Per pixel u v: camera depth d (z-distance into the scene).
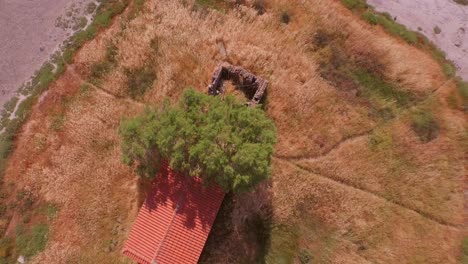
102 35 30.09
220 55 29.64
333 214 28.08
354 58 29.58
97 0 30.36
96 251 27.89
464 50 29.41
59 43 30.30
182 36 29.83
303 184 28.28
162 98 29.27
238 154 22.80
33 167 28.84
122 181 28.52
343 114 29.16
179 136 23.47
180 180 25.09
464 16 29.58
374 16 29.83
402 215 28.12
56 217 28.38
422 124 28.84
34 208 28.61
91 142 28.91
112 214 28.25
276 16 30.08
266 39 29.61
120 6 30.30
